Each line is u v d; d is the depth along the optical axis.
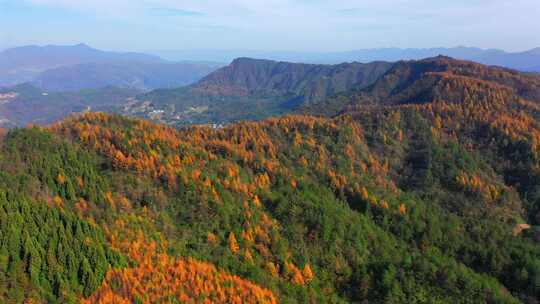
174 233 111.88
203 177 130.62
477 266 120.19
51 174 111.00
